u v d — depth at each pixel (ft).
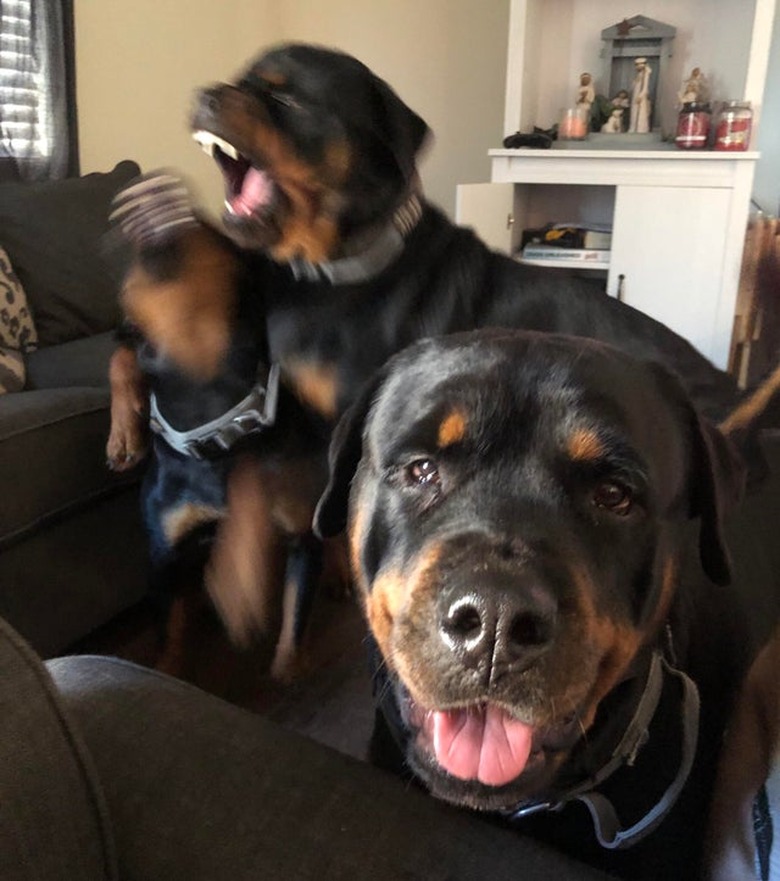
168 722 2.72
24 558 5.89
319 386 5.29
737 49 10.60
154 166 12.36
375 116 5.72
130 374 5.93
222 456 5.33
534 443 2.90
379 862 2.38
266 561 5.66
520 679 2.52
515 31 10.11
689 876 3.28
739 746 3.13
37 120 9.98
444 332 5.50
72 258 8.83
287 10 13.79
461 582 2.56
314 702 5.90
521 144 10.25
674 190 9.78
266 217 5.20
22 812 2.14
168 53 12.28
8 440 5.68
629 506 2.93
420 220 5.80
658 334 5.89
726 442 3.50
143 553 6.88
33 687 2.27
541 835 3.22
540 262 10.64
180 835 2.45
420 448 3.01
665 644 3.61
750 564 4.72
